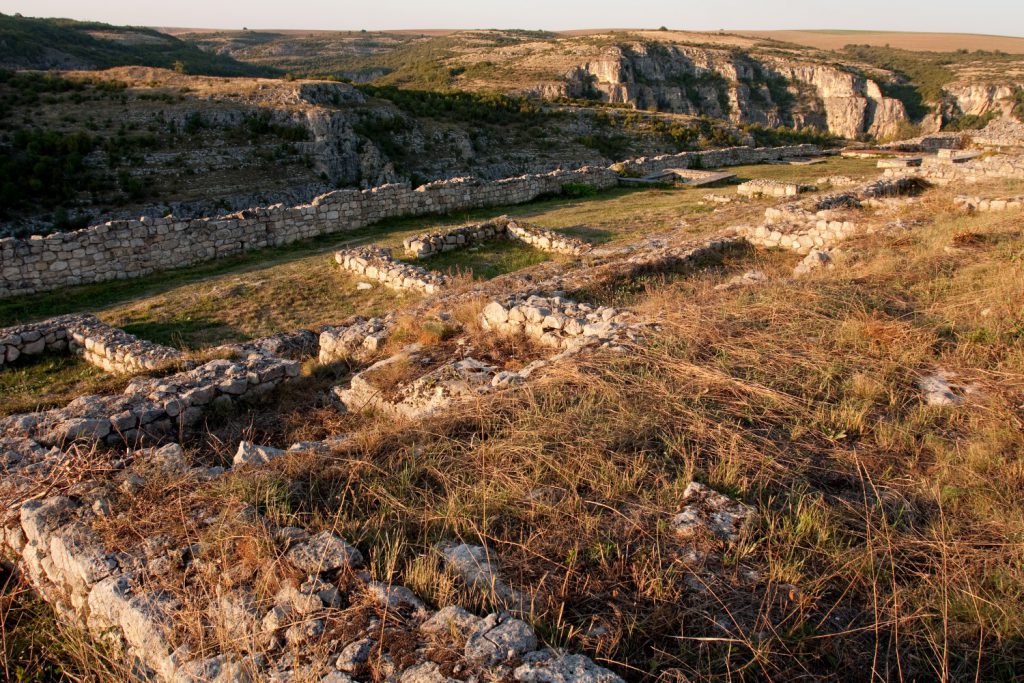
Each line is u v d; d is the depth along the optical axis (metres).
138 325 11.99
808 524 3.84
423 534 4.01
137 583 3.69
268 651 3.17
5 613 4.12
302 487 4.53
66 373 9.83
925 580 3.51
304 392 7.80
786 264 12.16
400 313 9.96
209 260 17.41
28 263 14.70
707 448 4.77
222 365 7.81
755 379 5.78
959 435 4.93
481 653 2.95
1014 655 3.05
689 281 10.64
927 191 18.16
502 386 6.04
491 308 8.62
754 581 3.49
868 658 3.09
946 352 6.30
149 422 6.55
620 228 18.66
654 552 3.66
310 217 19.48
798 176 29.00
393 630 3.17
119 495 4.46
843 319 7.16
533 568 3.64
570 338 7.78
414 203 22.12
